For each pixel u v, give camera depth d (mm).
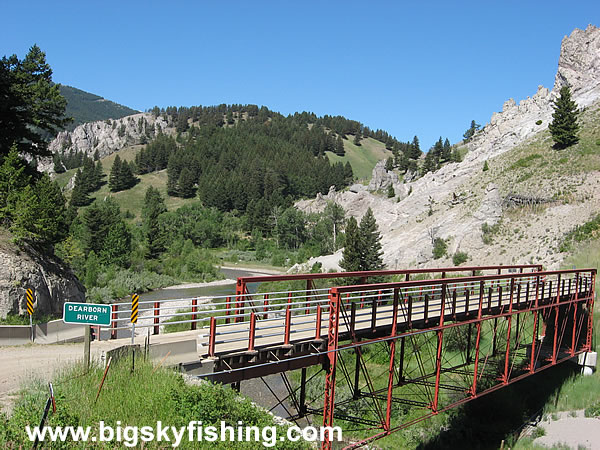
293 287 51625
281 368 15305
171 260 107062
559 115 82375
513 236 63031
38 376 12656
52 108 44500
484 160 97812
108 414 10406
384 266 64625
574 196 64188
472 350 36031
